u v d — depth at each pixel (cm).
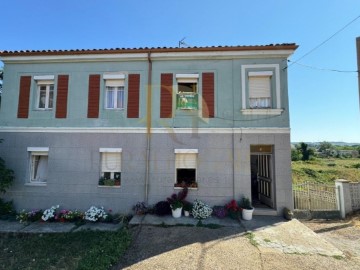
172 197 873
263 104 927
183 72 948
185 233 677
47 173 933
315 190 912
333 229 774
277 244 608
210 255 543
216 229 713
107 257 521
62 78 975
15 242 691
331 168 2475
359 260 540
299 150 3788
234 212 834
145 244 607
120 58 960
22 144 951
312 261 524
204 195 887
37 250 621
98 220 849
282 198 866
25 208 919
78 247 630
